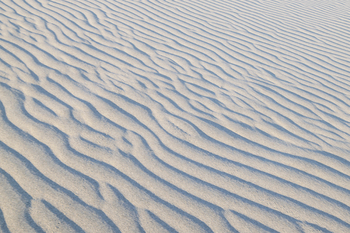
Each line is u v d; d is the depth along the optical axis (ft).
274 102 10.19
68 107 8.32
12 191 5.77
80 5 16.01
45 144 6.97
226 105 9.62
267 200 6.45
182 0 19.26
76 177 6.29
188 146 7.61
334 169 7.56
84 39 12.50
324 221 6.18
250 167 7.25
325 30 17.69
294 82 11.75
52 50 11.21
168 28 14.98
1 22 12.64
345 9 21.98
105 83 9.75
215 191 6.48
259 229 5.82
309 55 14.40
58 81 9.42
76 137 7.33
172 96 9.66
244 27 16.56
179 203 6.10
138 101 9.11
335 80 12.38
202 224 5.76
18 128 7.29
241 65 12.51
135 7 16.97
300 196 6.66
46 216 5.43
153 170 6.77
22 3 15.03
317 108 10.22
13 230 5.11
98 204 5.82
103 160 6.82
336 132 9.07
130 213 5.75
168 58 12.16
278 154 7.80
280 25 17.52
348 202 6.69
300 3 22.06
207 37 14.69
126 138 7.56
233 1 20.48
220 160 7.32
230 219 5.93
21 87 8.80
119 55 11.72
